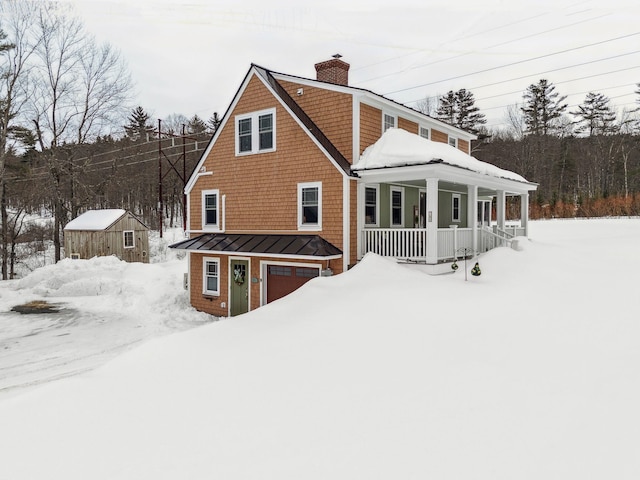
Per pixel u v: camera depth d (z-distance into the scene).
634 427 4.57
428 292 10.81
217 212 17.80
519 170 58.53
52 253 38.00
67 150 34.72
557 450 4.24
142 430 5.11
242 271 16.61
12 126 31.00
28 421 5.45
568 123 68.38
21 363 11.08
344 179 14.16
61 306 18.64
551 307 9.42
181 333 9.25
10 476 4.27
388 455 4.31
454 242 14.63
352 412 5.27
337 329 8.52
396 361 6.83
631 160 55.66
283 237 15.46
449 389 5.74
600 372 6.02
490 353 6.96
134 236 30.44
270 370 6.79
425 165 12.98
